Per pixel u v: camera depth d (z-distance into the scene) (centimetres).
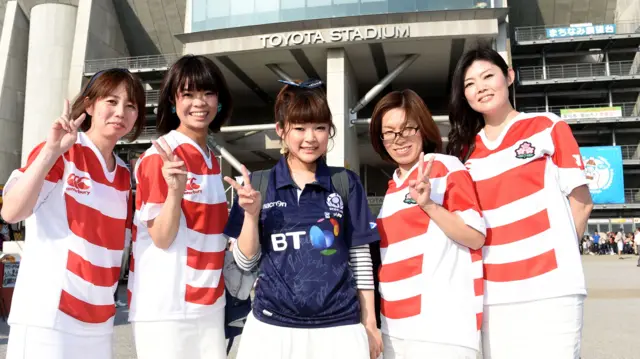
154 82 3394
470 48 298
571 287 250
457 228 246
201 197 265
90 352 241
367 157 3306
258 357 232
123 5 3516
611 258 2812
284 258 239
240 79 2717
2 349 626
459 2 2244
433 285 254
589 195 270
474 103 286
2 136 3531
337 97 2289
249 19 2370
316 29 2248
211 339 261
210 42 2347
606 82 3447
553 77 3641
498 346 264
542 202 264
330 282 236
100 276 249
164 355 244
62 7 3497
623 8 3528
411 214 265
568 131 270
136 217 257
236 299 283
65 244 239
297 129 248
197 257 258
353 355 231
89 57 3278
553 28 3528
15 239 1423
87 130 279
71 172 246
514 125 280
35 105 3378
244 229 240
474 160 289
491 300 265
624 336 688
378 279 275
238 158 3159
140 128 285
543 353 251
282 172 258
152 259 251
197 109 274
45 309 229
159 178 248
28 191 221
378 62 2509
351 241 252
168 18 3503
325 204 248
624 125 3522
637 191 3569
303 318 232
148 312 246
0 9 3841
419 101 273
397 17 2183
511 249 264
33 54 3459
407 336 255
